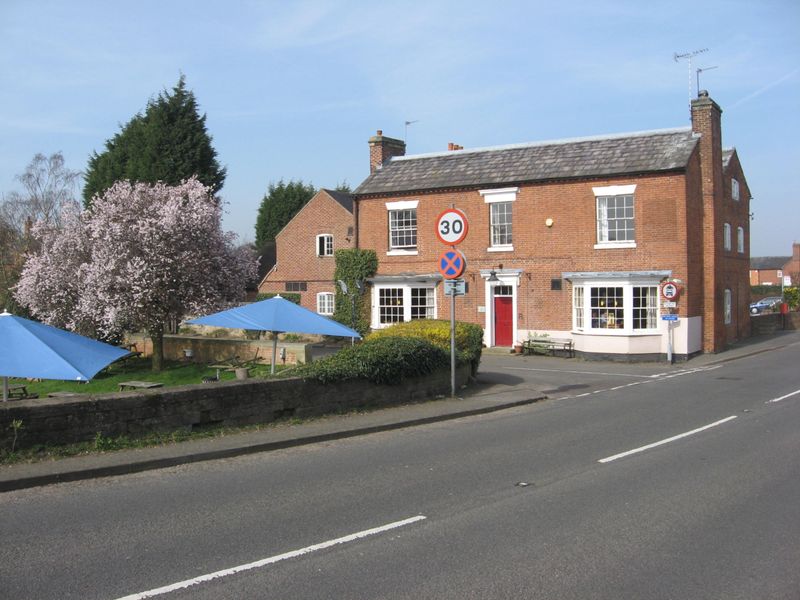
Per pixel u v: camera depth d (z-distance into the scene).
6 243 38.94
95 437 9.34
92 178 42.53
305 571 5.32
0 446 8.52
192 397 10.44
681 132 26.95
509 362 24.69
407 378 14.39
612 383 18.95
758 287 71.31
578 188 26.67
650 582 5.12
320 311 38.78
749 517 6.73
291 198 60.41
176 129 39.91
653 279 25.03
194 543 5.96
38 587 5.00
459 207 29.11
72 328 23.25
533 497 7.46
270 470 8.80
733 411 13.60
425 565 5.45
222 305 22.61
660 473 8.55
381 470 8.79
